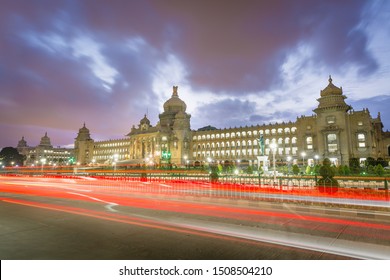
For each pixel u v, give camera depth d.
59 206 20.02
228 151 136.88
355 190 25.95
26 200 23.61
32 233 12.04
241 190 31.50
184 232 12.18
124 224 13.83
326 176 26.41
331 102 99.06
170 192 30.02
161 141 145.12
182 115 146.75
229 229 12.77
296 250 9.74
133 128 169.88
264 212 17.52
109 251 9.60
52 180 58.19
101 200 23.56
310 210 18.38
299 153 108.81
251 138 130.75
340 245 10.34
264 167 57.66
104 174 85.56
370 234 11.98
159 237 11.34
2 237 11.39
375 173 50.50
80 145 197.12
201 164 134.25
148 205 20.53
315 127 106.12
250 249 9.82
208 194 27.88
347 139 94.62
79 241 10.78
